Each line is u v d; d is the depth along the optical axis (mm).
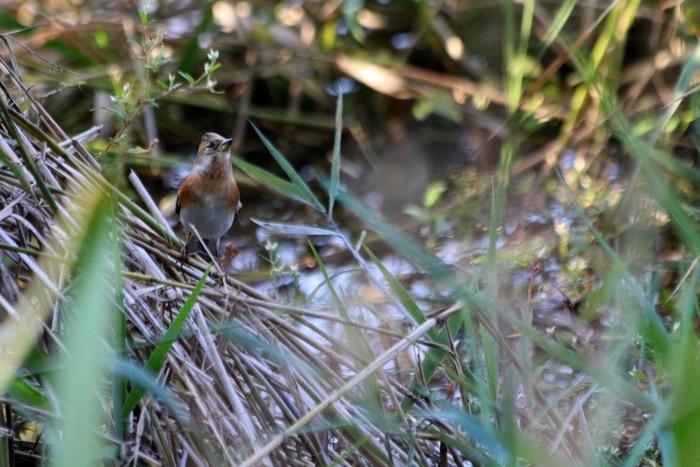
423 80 16391
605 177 13102
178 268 8055
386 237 7582
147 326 7504
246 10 16891
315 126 16938
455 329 7957
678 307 9312
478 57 16516
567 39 13781
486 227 13641
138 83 14719
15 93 9477
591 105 14266
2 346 6480
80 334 5047
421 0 16000
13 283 7410
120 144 10336
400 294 7867
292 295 12383
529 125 13883
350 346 7836
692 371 6117
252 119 16953
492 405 7547
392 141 16562
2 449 7020
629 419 8508
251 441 6840
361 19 17078
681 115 13125
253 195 16078
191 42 15359
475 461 7695
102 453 6344
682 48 13703
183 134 16375
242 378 7824
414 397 7715
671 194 9234
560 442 7766
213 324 7730
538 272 9992
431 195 14391
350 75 16922
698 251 8695
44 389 6719
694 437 5914
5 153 7395
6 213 7359
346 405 7590
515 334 9188
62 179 8172
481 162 15062
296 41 16656
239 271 14039
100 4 16375
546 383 9188
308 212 15805
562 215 12773
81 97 15203
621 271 8250
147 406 7215
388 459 7316
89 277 5262
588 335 9555
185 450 7125
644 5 14594
